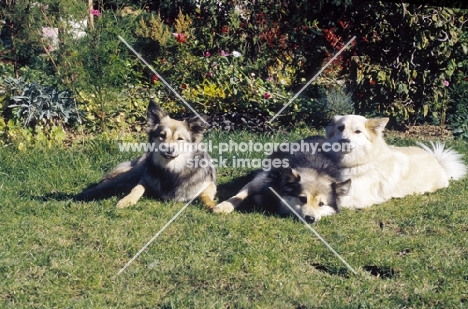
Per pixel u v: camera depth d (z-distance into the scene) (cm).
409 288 546
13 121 981
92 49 1049
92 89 1056
